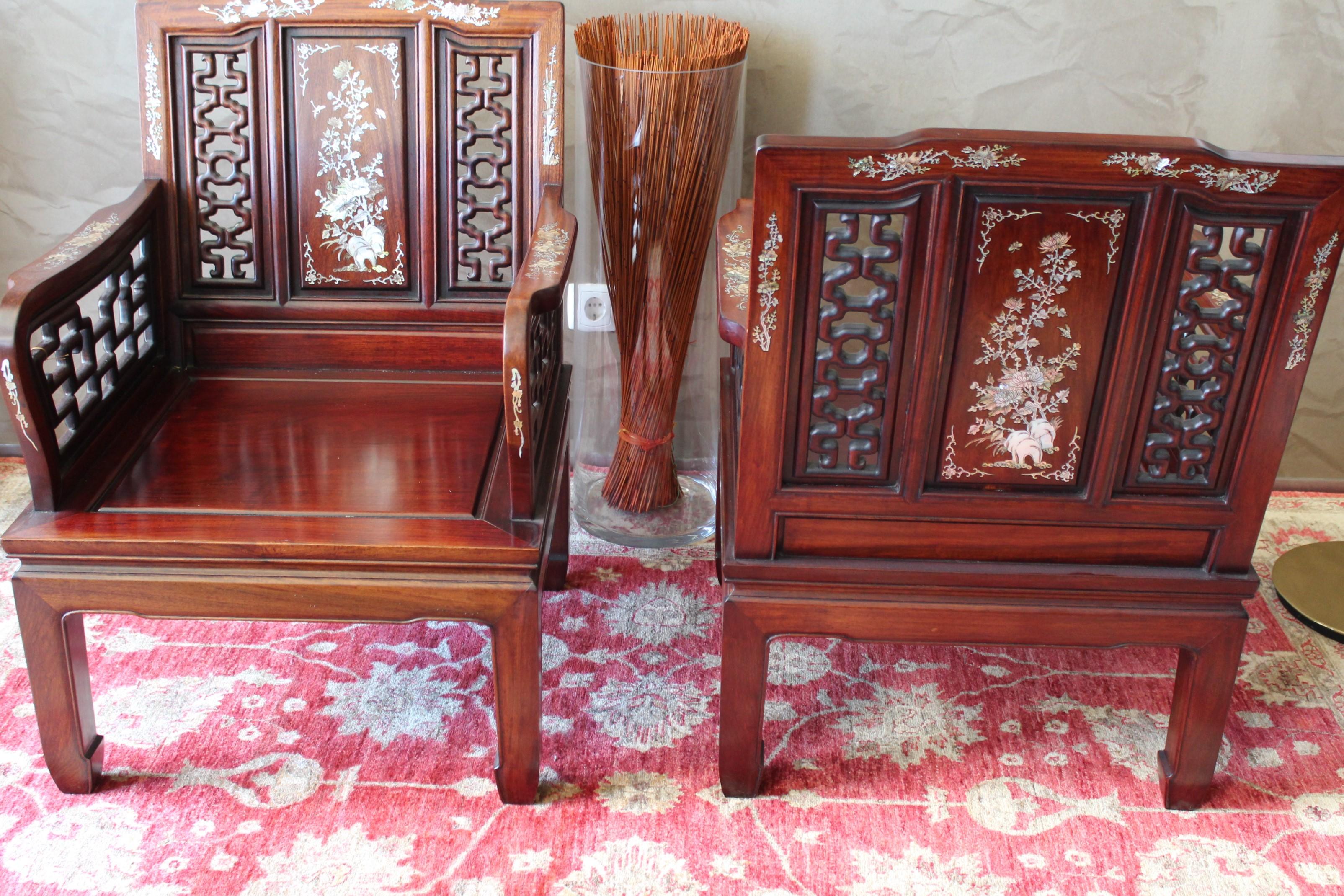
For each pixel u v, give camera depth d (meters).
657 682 1.73
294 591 1.35
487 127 2.04
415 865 1.40
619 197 1.82
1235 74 1.96
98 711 1.63
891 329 1.22
